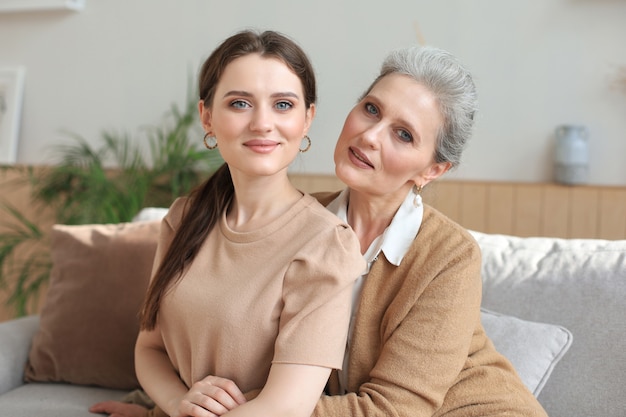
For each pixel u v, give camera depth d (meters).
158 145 3.46
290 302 1.20
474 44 2.95
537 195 2.83
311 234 1.23
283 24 3.23
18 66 3.73
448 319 1.29
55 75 3.66
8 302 3.42
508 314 1.74
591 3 2.80
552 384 1.62
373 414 1.23
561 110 2.86
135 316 1.95
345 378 1.38
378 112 1.37
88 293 1.97
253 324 1.21
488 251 1.88
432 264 1.33
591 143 2.82
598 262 1.74
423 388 1.26
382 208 1.44
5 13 3.74
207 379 1.22
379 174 1.36
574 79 2.84
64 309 1.98
